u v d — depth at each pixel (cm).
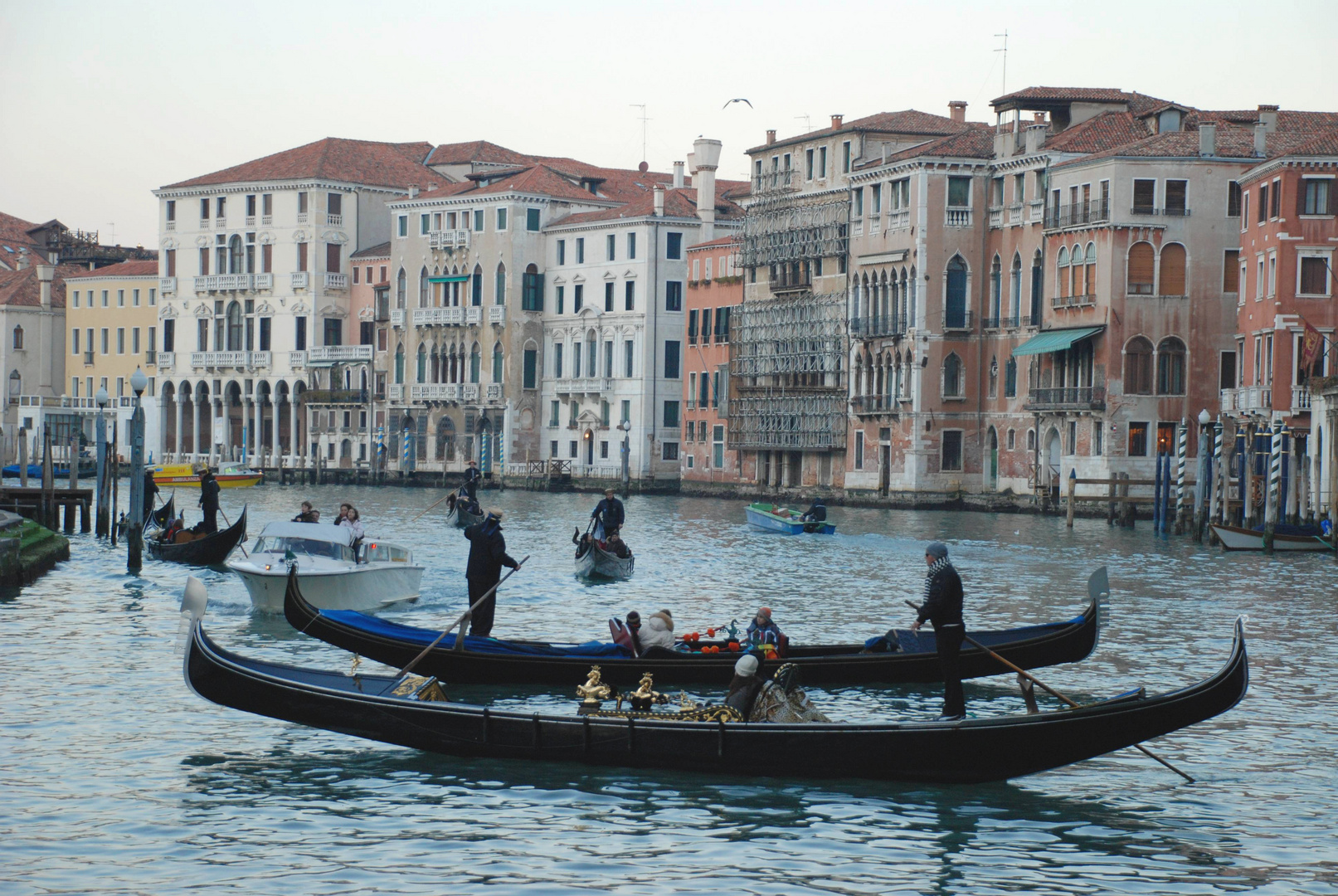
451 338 14612
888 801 2280
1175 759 2548
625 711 2569
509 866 1997
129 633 3647
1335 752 2600
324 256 15562
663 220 13250
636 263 13338
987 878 1981
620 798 2270
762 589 5003
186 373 16388
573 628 3991
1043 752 2309
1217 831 2170
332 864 1998
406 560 4641
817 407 11500
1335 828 2191
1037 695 3069
